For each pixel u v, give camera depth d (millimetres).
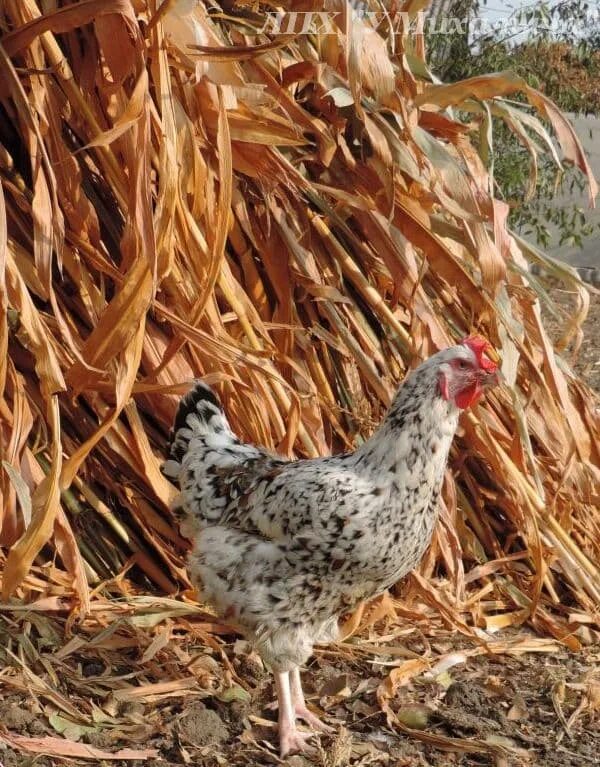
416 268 4879
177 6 3908
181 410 4172
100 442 4664
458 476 5367
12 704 3676
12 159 4582
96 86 4496
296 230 4914
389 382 5207
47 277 4066
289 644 3701
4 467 3928
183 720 3748
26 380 4531
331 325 5168
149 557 4691
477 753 3748
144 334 4500
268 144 4535
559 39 11492
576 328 5211
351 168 5027
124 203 4457
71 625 4188
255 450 4090
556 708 4094
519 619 4867
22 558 3867
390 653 4414
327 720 3943
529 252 5184
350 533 3541
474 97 4863
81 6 3922
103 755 3482
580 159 4742
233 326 4867
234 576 3719
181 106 4410
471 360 3650
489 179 5238
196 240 4516
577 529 5445
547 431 5391
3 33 4277
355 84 4379
